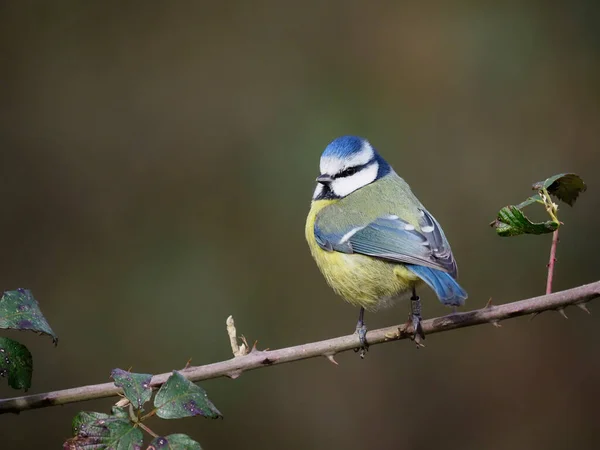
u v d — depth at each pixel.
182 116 13.91
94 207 13.19
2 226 12.88
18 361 4.73
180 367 11.62
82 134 13.69
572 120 13.57
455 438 11.68
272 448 11.24
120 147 13.66
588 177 13.24
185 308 12.15
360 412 11.72
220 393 11.36
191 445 4.12
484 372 12.03
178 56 14.29
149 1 14.46
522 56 13.92
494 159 13.39
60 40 14.09
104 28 14.25
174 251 12.73
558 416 11.76
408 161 13.39
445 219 12.97
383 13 14.51
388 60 14.18
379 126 13.60
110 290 12.34
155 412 4.25
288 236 12.75
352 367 11.95
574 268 12.29
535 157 13.38
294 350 5.42
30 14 14.05
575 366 11.97
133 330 11.94
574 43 13.95
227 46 14.38
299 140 13.46
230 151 13.61
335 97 13.91
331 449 11.42
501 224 5.31
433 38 14.19
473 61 13.98
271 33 14.55
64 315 12.05
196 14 14.55
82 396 4.89
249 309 12.20
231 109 13.92
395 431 11.65
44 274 12.56
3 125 13.50
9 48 13.87
